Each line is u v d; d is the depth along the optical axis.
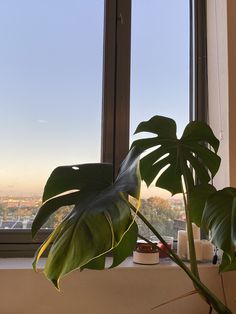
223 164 1.56
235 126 1.54
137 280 1.33
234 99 1.55
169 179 1.32
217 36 1.66
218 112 1.63
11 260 1.38
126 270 1.32
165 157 1.30
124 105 1.62
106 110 1.60
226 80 1.57
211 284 1.40
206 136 1.28
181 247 1.44
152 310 1.33
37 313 1.24
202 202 1.20
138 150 0.95
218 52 1.65
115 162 1.58
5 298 1.23
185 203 1.24
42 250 0.88
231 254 0.91
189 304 1.36
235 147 1.53
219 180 1.58
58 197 0.98
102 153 1.58
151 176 1.31
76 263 0.75
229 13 1.59
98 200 0.87
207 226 1.00
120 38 1.65
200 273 1.39
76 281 1.28
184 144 1.29
